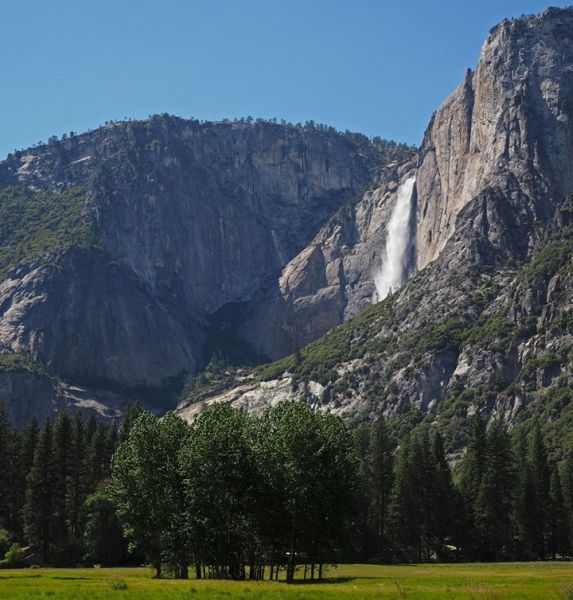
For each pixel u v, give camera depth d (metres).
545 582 86.25
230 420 100.25
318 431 99.25
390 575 106.38
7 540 154.25
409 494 165.00
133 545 106.31
